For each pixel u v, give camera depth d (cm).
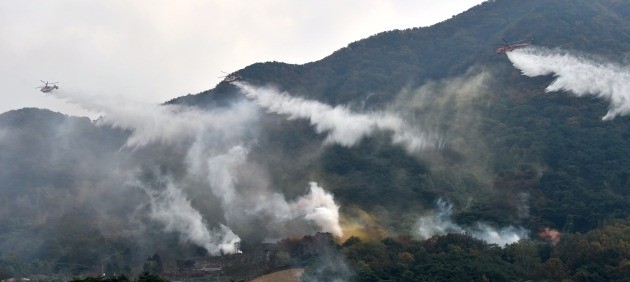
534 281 16675
